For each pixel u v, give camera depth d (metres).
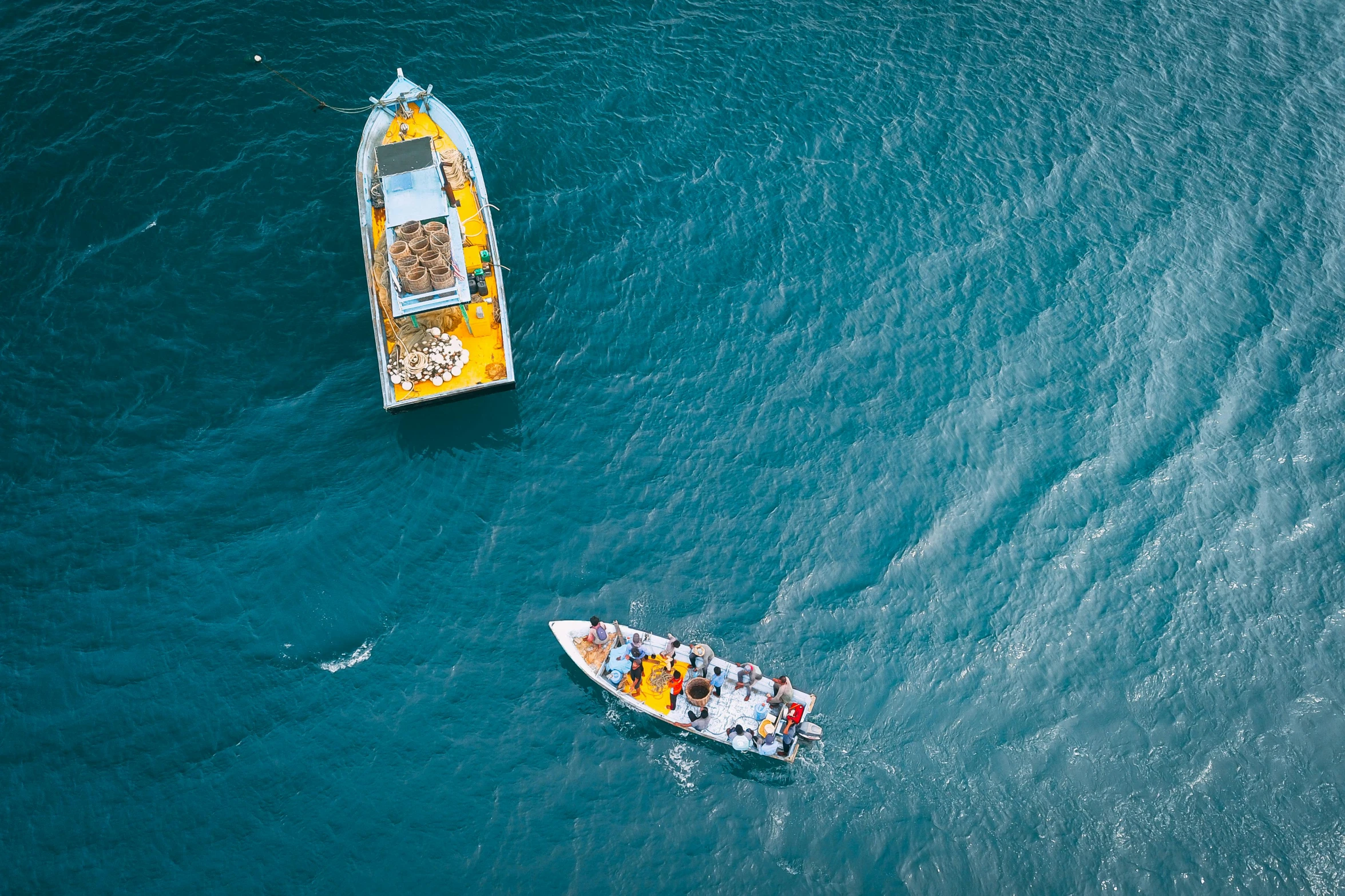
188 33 51.62
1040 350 45.06
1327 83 54.84
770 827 34.38
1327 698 36.69
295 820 33.66
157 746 34.75
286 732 35.28
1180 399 43.72
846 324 45.69
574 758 35.47
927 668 37.44
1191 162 51.34
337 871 32.84
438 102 47.91
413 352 40.78
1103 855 33.81
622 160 49.91
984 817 34.56
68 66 49.94
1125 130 52.44
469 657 37.22
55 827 33.12
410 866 33.09
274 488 40.38
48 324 43.25
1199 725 36.22
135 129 48.47
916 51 55.19
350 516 39.94
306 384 42.78
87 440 40.81
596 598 38.66
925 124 52.25
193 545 38.84
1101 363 44.72
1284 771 35.22
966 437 42.69
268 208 47.00
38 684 35.69
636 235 47.66
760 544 40.00
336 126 49.66
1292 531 40.38
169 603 37.56
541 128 50.44
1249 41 56.59
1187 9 57.75
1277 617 38.44
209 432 41.38
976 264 47.56
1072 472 41.84
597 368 44.12
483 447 41.97
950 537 40.28
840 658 37.59
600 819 34.34
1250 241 48.59
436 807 34.16
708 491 41.25
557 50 53.38
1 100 48.53
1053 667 37.47
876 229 48.53
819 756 35.66
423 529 39.91
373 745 35.19
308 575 38.50
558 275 46.19
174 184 47.22
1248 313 46.22
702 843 34.03
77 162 47.31
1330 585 39.09
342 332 44.03
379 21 53.16
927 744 35.94
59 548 38.41
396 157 43.09
